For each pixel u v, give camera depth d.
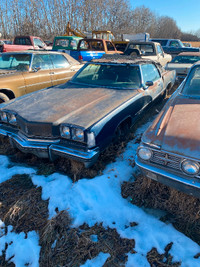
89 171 2.87
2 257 1.94
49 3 28.92
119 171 2.89
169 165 2.09
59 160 3.15
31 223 2.21
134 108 3.51
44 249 1.96
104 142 2.80
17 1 28.70
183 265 1.81
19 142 2.92
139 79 3.97
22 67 5.29
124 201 2.46
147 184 2.50
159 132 2.28
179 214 2.27
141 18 44.56
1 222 2.23
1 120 3.27
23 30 29.44
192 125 2.22
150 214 2.29
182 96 3.07
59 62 6.20
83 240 2.00
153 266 1.81
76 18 30.44
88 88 3.94
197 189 1.97
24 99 3.52
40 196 2.54
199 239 2.04
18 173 2.93
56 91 3.86
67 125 2.60
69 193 2.54
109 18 35.94
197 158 1.91
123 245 1.98
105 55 5.20
